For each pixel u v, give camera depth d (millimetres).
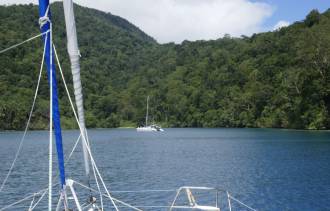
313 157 59844
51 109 9945
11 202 29906
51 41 10156
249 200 30297
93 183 38062
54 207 26703
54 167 51344
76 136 130875
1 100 166500
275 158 59250
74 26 10102
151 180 40000
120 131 181250
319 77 138375
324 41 137125
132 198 30172
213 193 32469
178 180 39938
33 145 94125
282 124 157125
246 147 80625
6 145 94000
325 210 27359
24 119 163125
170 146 88312
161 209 26672
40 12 10102
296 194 32344
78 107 10383
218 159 59344
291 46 195375
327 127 137625
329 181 38312
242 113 184500
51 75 9898
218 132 152375
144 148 83750
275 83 179000
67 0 9953
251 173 44219
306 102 142250
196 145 89812
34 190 35094
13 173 46188
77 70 10266
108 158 63219
